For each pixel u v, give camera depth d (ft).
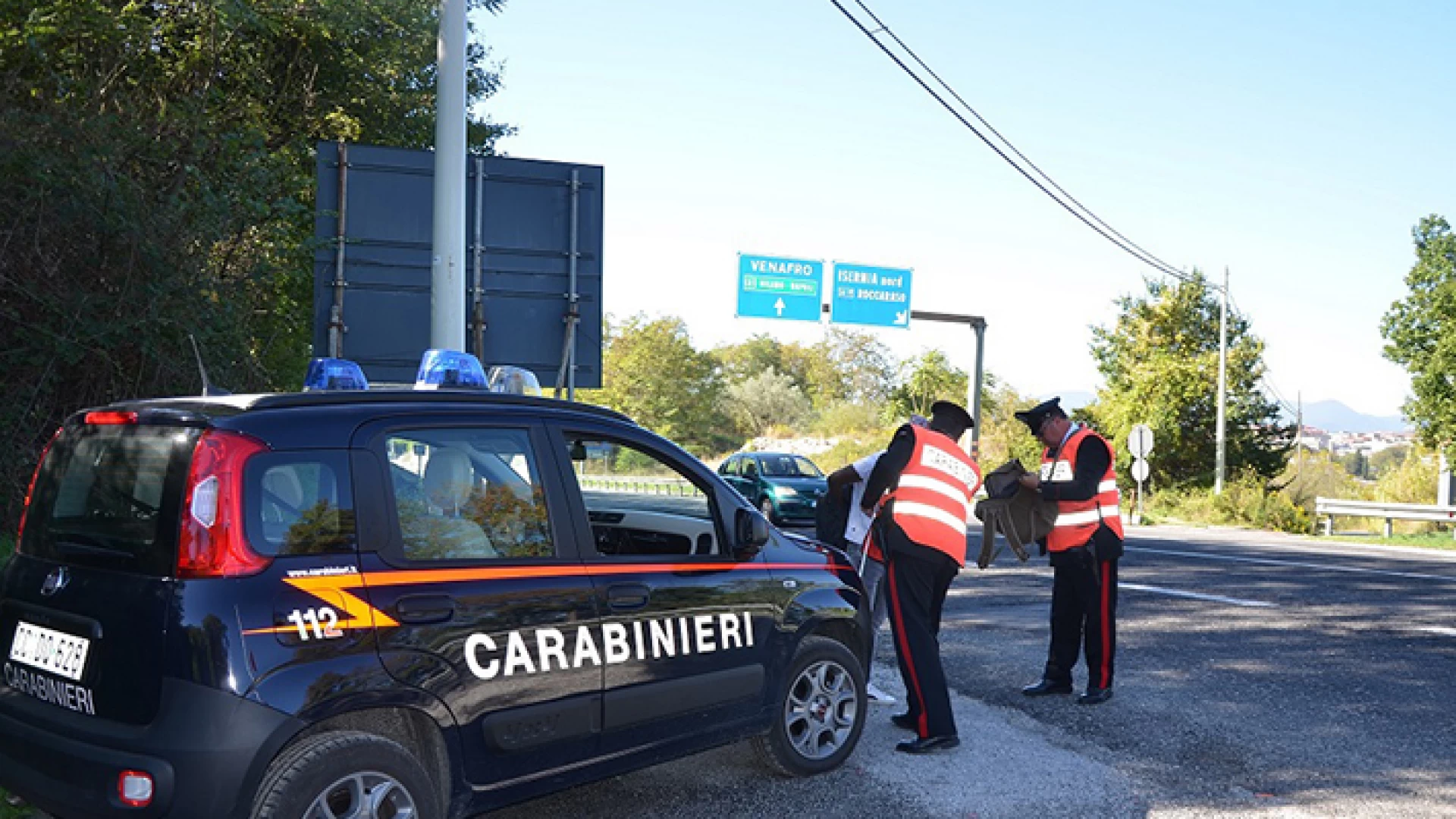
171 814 10.36
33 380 29.68
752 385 265.75
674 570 14.97
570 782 13.55
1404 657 27.12
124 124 31.73
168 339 31.35
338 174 35.65
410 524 12.34
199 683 10.50
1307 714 21.39
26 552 12.50
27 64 36.11
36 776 11.31
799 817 15.25
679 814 15.30
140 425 11.85
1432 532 90.89
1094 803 16.03
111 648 10.91
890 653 26.99
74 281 29.94
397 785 11.57
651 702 14.28
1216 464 109.91
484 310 35.63
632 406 242.17
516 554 13.29
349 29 61.82
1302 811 15.90
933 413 19.51
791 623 16.44
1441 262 110.32
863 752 18.39
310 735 11.32
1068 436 22.00
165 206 31.53
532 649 12.98
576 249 36.68
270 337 42.91
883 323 97.45
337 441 12.01
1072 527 21.94
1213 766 17.97
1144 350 121.60
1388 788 17.03
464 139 29.40
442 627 12.17
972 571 42.83
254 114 59.31
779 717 16.35
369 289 35.73
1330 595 37.91
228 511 10.97
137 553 11.10
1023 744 19.01
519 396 14.26
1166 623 31.35
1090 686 22.13
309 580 11.28
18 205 28.89
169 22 48.67
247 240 35.53
